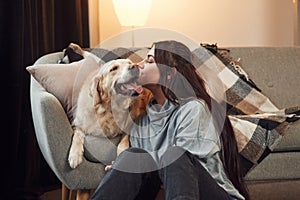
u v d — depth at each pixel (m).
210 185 1.64
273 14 4.11
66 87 2.13
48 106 1.95
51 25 3.22
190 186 1.53
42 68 2.19
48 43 3.20
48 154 2.00
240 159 2.05
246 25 4.11
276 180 2.35
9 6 2.81
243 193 1.86
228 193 1.75
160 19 4.06
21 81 2.88
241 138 2.20
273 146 2.25
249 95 2.75
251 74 2.98
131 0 3.49
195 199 1.52
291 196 2.61
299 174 2.36
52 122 1.95
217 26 4.10
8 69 2.83
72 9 3.40
